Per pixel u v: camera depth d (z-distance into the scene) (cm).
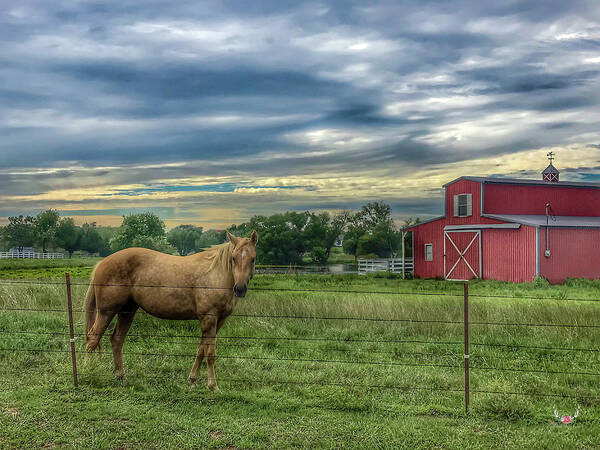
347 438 525
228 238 705
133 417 580
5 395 643
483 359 855
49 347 891
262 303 1291
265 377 735
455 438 524
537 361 835
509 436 532
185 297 709
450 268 3594
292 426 555
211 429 550
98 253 12206
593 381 724
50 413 586
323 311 1232
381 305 1296
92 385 693
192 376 698
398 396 662
